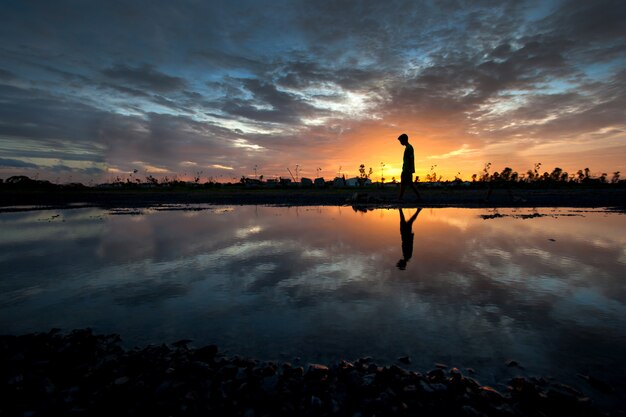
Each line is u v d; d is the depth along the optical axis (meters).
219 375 1.92
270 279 3.56
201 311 2.75
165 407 1.70
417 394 1.74
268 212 11.81
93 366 2.03
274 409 1.68
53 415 1.67
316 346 2.18
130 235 6.57
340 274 3.69
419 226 7.43
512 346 2.13
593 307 2.71
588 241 5.48
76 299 3.06
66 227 7.99
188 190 38.38
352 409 1.68
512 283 3.31
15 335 2.40
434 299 2.91
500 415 1.60
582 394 1.69
